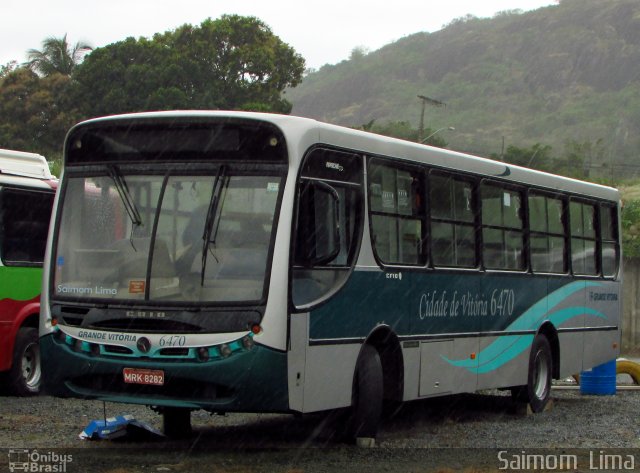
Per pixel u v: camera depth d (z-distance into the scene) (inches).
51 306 382.3
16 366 550.6
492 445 442.9
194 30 2172.7
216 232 364.2
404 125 2800.2
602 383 702.5
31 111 2123.5
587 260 657.0
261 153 368.5
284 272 358.3
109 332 367.6
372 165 422.9
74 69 2213.3
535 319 576.4
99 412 506.6
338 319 391.5
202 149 373.1
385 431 480.7
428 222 464.4
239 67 2153.1
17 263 548.4
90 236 382.3
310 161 378.3
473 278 504.4
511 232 553.0
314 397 375.6
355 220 409.1
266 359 352.2
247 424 483.2
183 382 358.6
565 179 624.4
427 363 459.8
